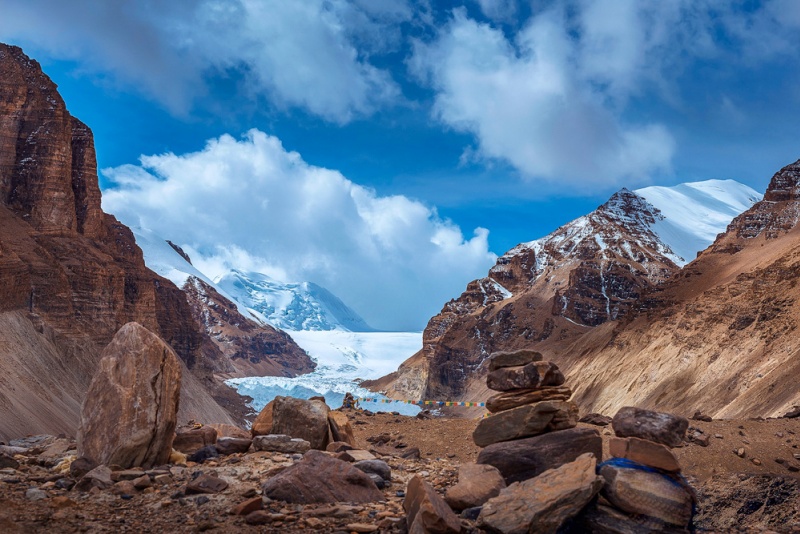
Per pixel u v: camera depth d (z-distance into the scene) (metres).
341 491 14.48
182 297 196.88
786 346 102.56
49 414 77.00
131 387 16.92
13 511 12.94
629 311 190.25
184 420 115.50
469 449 22.78
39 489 14.38
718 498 18.88
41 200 122.81
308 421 19.72
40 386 82.38
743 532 13.91
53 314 103.00
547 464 14.84
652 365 144.12
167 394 17.23
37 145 124.25
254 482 15.41
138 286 143.88
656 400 128.25
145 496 14.45
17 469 16.50
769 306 118.31
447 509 12.11
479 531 12.16
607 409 147.50
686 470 20.42
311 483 14.38
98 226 140.50
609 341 188.00
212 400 142.88
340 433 20.00
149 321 143.88
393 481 16.83
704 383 119.44
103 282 120.94
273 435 18.91
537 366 15.65
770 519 18.08
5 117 124.50
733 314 130.12
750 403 86.81
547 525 11.76
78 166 137.88
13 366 81.06
